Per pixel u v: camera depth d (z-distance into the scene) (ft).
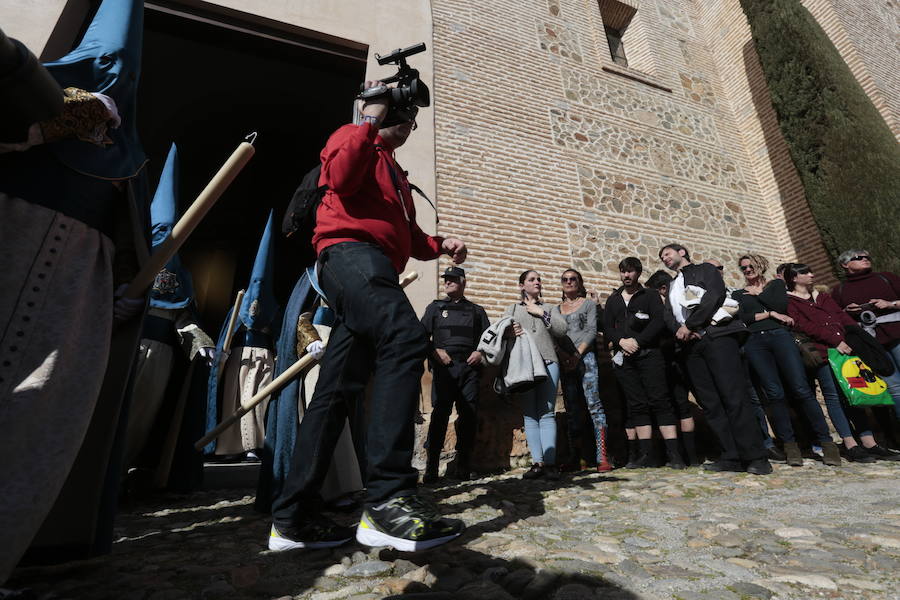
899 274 17.66
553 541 5.12
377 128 4.89
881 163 19.35
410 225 5.99
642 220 19.92
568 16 23.04
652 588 3.71
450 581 3.88
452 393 11.25
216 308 33.71
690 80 25.52
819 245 21.18
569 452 12.85
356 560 4.52
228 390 11.30
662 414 11.97
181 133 29.94
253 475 10.85
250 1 15.37
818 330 12.36
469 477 11.12
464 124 17.94
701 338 10.81
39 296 3.56
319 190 5.43
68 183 3.90
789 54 22.30
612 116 21.71
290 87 27.78
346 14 16.85
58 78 4.16
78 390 3.63
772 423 11.71
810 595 3.57
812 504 6.73
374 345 4.70
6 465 3.21
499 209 17.15
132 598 3.70
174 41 24.06
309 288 7.38
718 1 27.35
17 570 4.05
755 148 24.47
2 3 12.00
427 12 18.70
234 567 4.42
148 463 9.31
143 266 4.38
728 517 6.03
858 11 27.66
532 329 11.32
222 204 34.14
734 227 22.03
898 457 11.41
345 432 7.66
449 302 12.26
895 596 3.52
